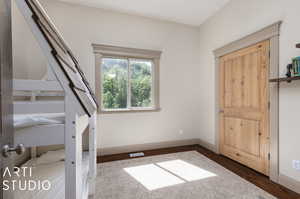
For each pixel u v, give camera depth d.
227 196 1.65
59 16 2.55
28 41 2.34
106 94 2.94
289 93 1.77
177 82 3.32
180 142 3.37
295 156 1.71
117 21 2.88
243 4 2.36
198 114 3.50
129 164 2.42
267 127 2.04
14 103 0.66
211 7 2.78
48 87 0.70
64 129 0.67
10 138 0.57
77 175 0.69
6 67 0.55
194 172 2.17
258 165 2.16
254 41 2.17
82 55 2.68
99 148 2.80
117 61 3.00
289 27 1.76
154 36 3.13
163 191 1.74
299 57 1.59
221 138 2.84
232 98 2.60
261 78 2.11
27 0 0.65
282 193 1.69
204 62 3.31
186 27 3.37
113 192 1.72
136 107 3.13
